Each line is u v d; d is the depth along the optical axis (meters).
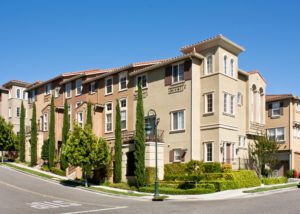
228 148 33.91
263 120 40.97
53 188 30.25
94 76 46.56
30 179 35.22
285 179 36.28
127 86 40.88
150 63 39.00
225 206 19.58
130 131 38.97
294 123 45.97
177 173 32.50
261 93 41.28
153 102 37.47
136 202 23.31
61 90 50.69
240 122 37.34
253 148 36.97
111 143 41.03
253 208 18.48
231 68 35.53
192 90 33.97
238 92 37.66
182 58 34.62
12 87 63.12
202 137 33.91
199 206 20.00
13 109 62.53
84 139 31.59
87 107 40.84
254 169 36.50
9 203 22.61
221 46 34.12
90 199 24.89
